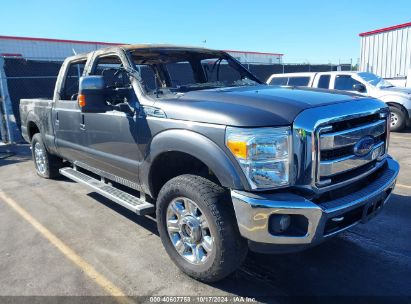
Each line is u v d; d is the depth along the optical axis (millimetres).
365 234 4027
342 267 3383
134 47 4125
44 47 23781
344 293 3000
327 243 3828
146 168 3508
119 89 3660
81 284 3189
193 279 3223
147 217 4645
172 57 4445
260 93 3252
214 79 4926
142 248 3812
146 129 3400
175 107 3158
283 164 2654
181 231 3238
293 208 2561
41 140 6023
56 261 3588
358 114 2898
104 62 4418
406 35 16406
